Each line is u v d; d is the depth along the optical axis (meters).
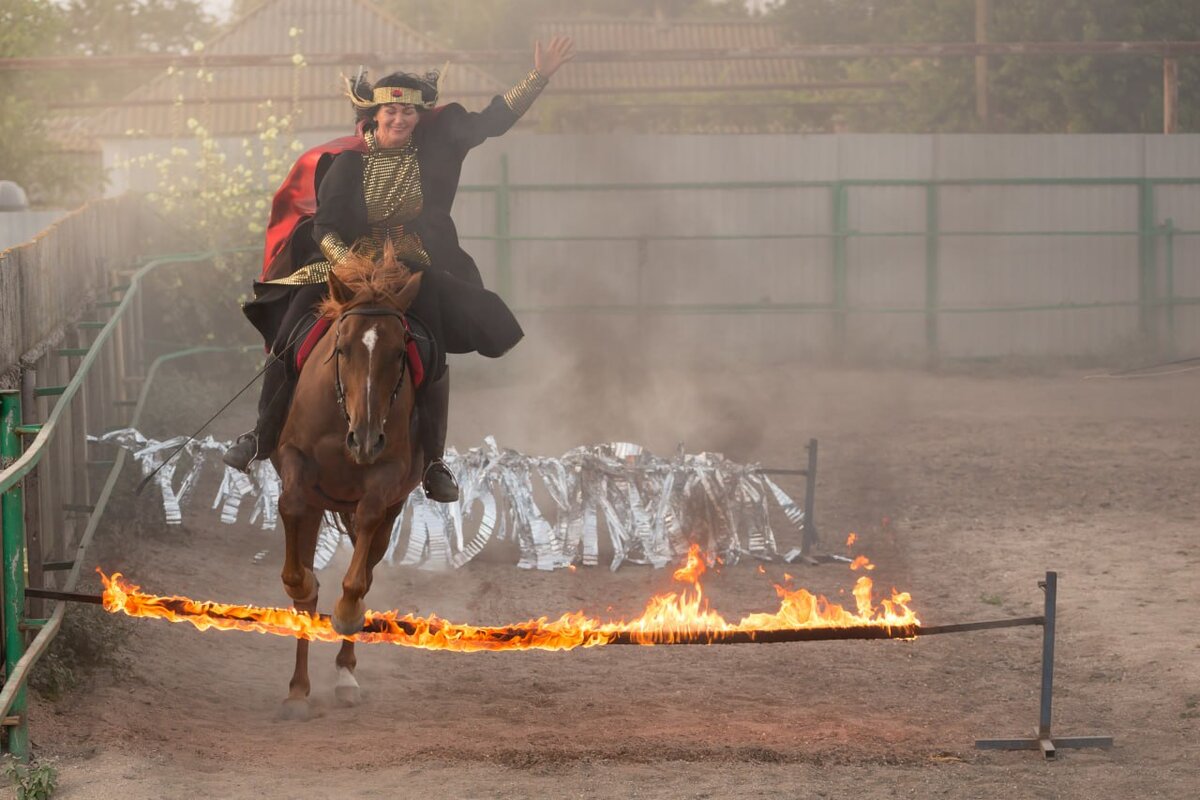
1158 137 29.80
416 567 12.45
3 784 6.65
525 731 7.98
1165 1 36.34
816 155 29.09
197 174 25.66
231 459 7.93
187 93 38.31
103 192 27.88
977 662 9.68
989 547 13.23
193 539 13.09
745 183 28.81
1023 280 29.61
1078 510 14.88
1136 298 29.95
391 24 40.81
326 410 7.41
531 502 12.80
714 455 13.33
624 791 6.77
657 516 12.71
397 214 8.23
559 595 11.62
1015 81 38.44
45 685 8.06
